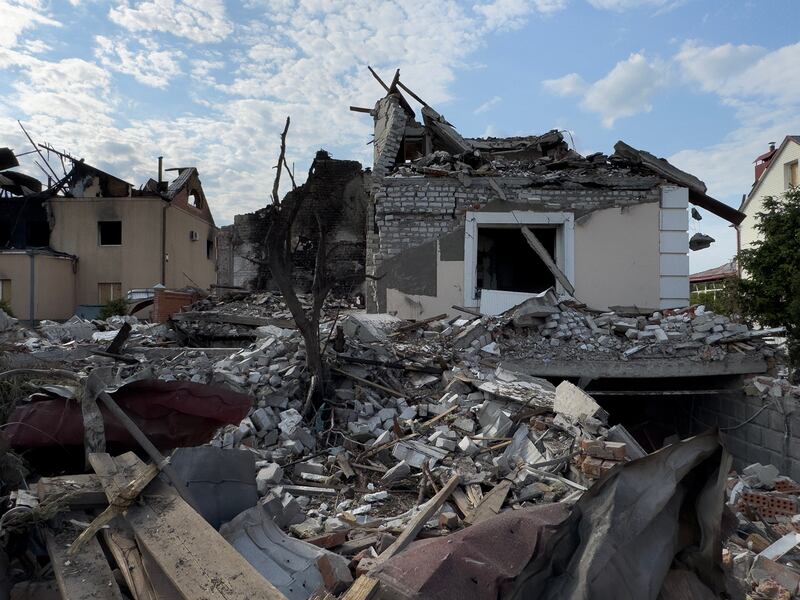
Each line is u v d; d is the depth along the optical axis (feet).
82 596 9.98
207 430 17.06
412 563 9.95
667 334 36.70
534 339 36.70
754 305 47.96
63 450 15.64
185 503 11.98
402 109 51.52
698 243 45.50
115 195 86.48
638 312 41.39
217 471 14.06
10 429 15.08
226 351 32.94
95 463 13.53
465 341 35.04
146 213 83.61
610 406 44.29
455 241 44.04
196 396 16.70
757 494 21.15
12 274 74.23
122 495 11.75
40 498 12.35
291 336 32.04
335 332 32.58
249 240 90.94
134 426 14.44
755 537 16.87
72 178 85.81
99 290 82.84
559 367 34.19
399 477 21.06
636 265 44.50
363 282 83.30
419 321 39.78
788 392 32.50
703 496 11.30
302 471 21.85
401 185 44.27
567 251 44.16
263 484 19.27
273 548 12.75
